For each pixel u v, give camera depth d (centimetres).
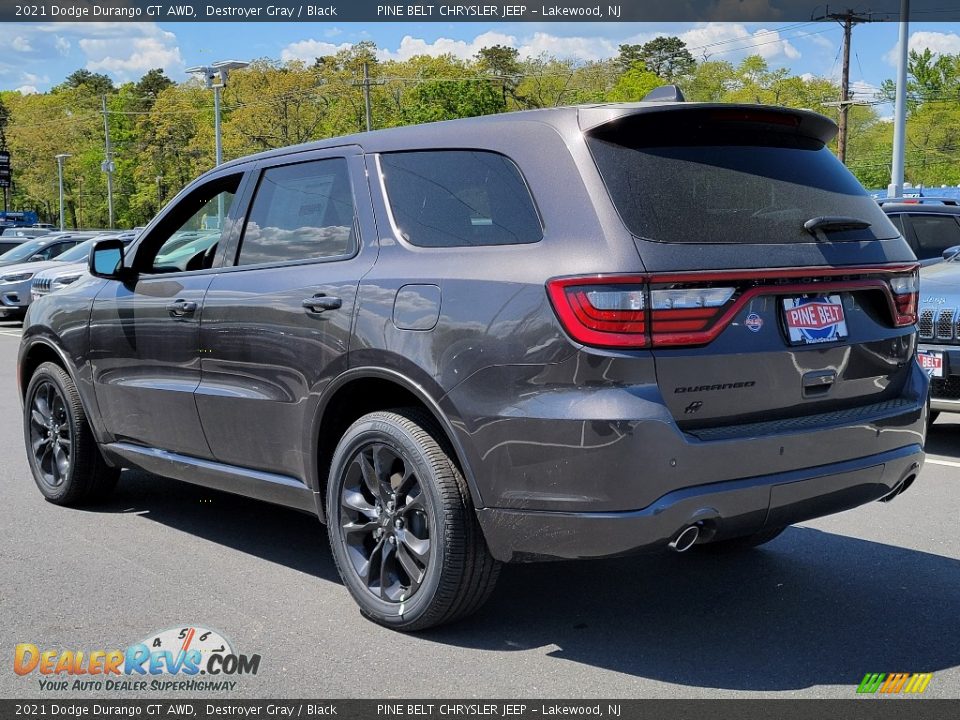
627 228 329
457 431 352
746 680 342
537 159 355
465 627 389
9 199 11250
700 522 334
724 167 357
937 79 7525
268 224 450
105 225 11488
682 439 324
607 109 350
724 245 339
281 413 423
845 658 360
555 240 339
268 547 494
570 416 324
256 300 431
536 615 402
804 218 363
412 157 399
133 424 510
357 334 384
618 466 321
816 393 363
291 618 399
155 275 498
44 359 589
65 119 11250
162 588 434
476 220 367
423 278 369
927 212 997
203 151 7931
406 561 379
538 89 8512
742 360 340
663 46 9881
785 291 350
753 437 337
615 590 430
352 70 7506
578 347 324
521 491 339
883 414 377
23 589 432
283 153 456
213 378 457
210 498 589
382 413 384
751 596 423
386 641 376
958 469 655
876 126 7906
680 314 327
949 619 397
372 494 392
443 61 8419
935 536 505
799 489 349
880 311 387
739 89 8219
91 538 507
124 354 507
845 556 475
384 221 397
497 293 344
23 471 653
